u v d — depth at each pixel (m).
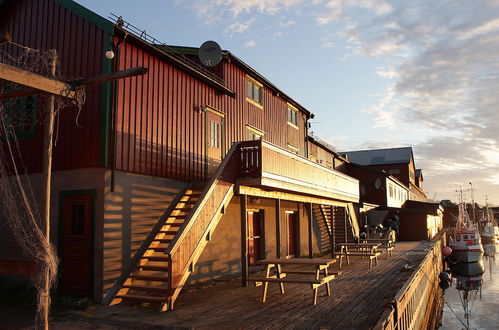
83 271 9.21
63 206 9.76
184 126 12.23
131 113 10.14
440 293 26.80
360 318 7.59
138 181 10.23
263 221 16.17
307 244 20.47
